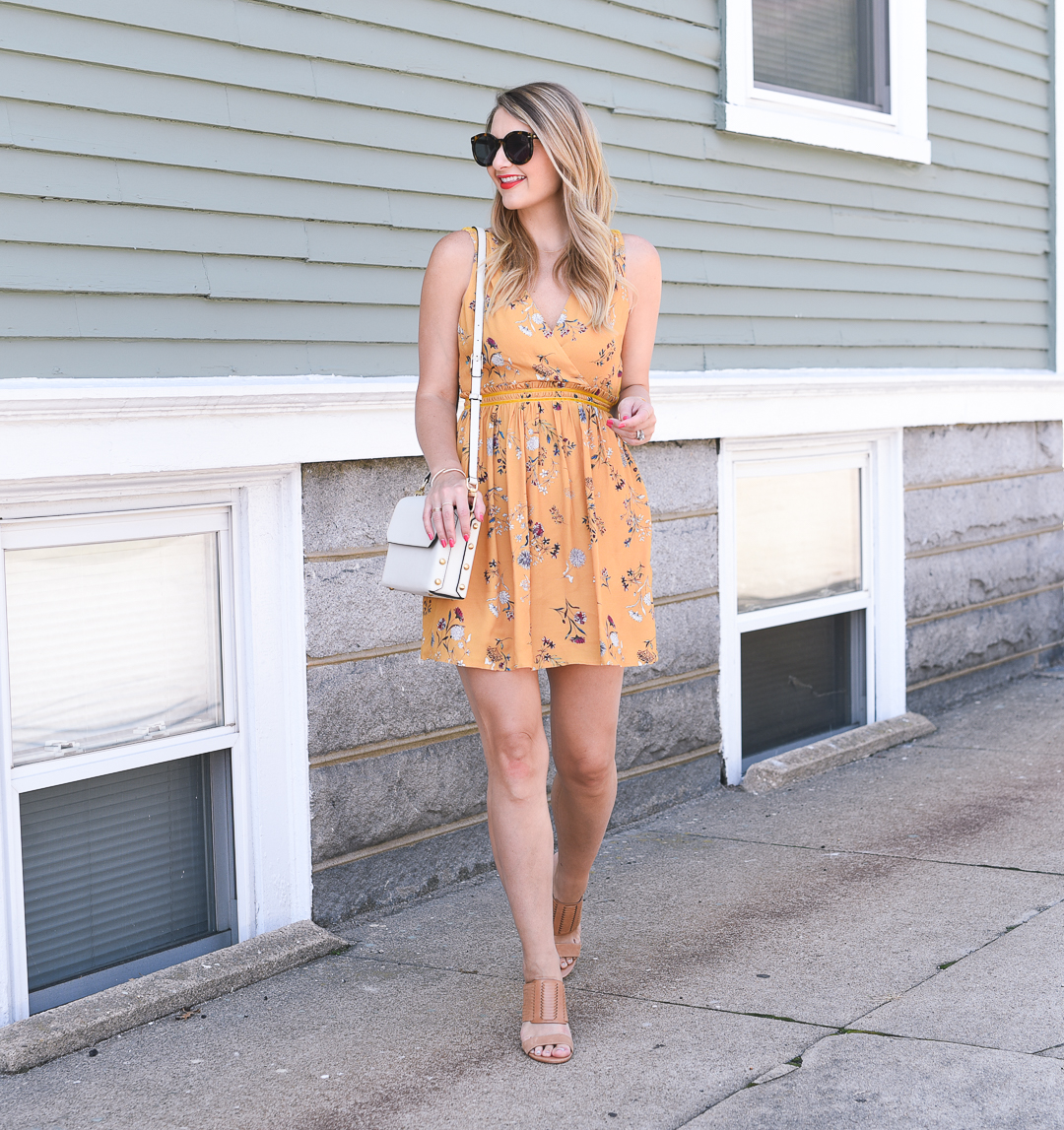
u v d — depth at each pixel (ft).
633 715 15.12
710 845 14.17
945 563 20.10
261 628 11.56
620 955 11.10
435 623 9.23
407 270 12.67
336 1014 10.11
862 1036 9.27
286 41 11.54
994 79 20.88
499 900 12.74
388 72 12.42
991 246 20.98
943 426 19.90
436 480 8.80
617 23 14.83
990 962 10.57
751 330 16.88
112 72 10.41
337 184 12.06
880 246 18.88
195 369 11.09
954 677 20.43
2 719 9.92
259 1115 8.53
